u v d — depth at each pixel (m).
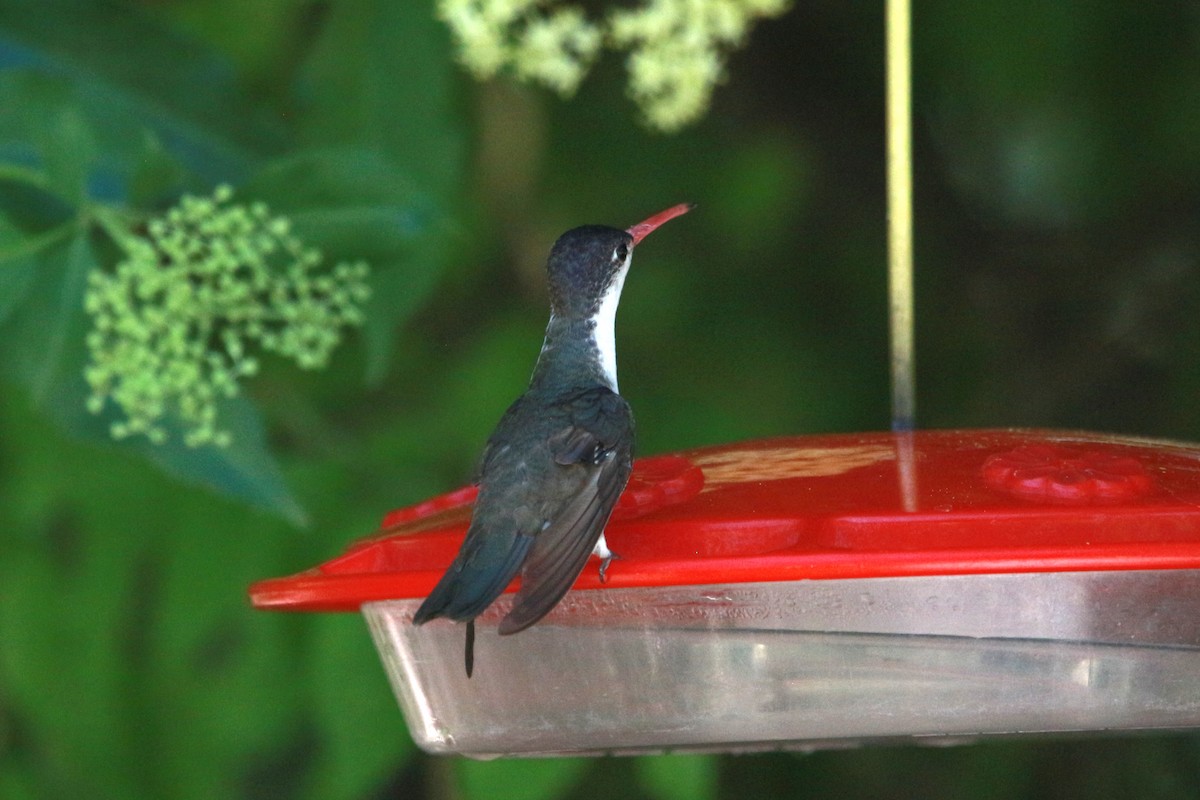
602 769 10.65
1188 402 11.32
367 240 7.59
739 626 5.58
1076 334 11.70
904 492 5.64
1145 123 11.09
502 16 8.16
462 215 10.30
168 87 8.23
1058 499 5.46
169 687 8.89
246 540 8.91
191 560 8.89
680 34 8.27
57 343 7.23
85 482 9.08
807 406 10.46
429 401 9.80
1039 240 11.76
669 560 5.37
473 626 5.63
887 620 5.54
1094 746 11.01
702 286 10.70
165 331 7.19
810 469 6.03
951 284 11.63
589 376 6.33
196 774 8.82
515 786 8.51
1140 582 5.50
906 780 11.20
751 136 11.24
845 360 10.84
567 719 5.77
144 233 7.80
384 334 7.87
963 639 5.51
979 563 5.12
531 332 10.05
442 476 9.40
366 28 9.19
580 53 8.81
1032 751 11.04
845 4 11.55
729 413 10.27
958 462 5.96
